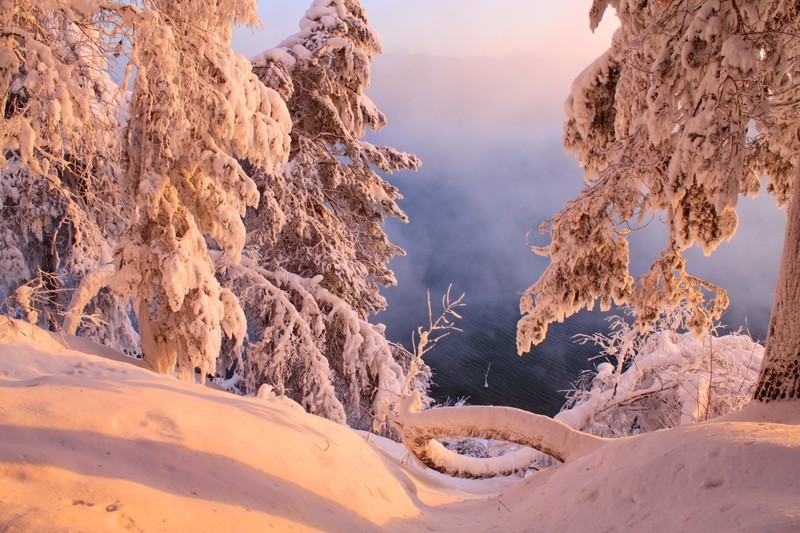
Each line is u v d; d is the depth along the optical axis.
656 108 6.73
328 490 4.75
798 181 5.99
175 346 9.47
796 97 7.62
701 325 8.73
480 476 9.41
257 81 9.85
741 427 4.46
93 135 8.30
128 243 8.91
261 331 17.11
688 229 7.35
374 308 18.83
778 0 6.79
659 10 7.55
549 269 8.84
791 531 2.80
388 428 16.38
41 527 2.47
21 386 4.12
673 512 3.80
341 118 17.03
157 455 3.69
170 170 9.17
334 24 15.97
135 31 7.78
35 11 7.43
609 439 7.41
